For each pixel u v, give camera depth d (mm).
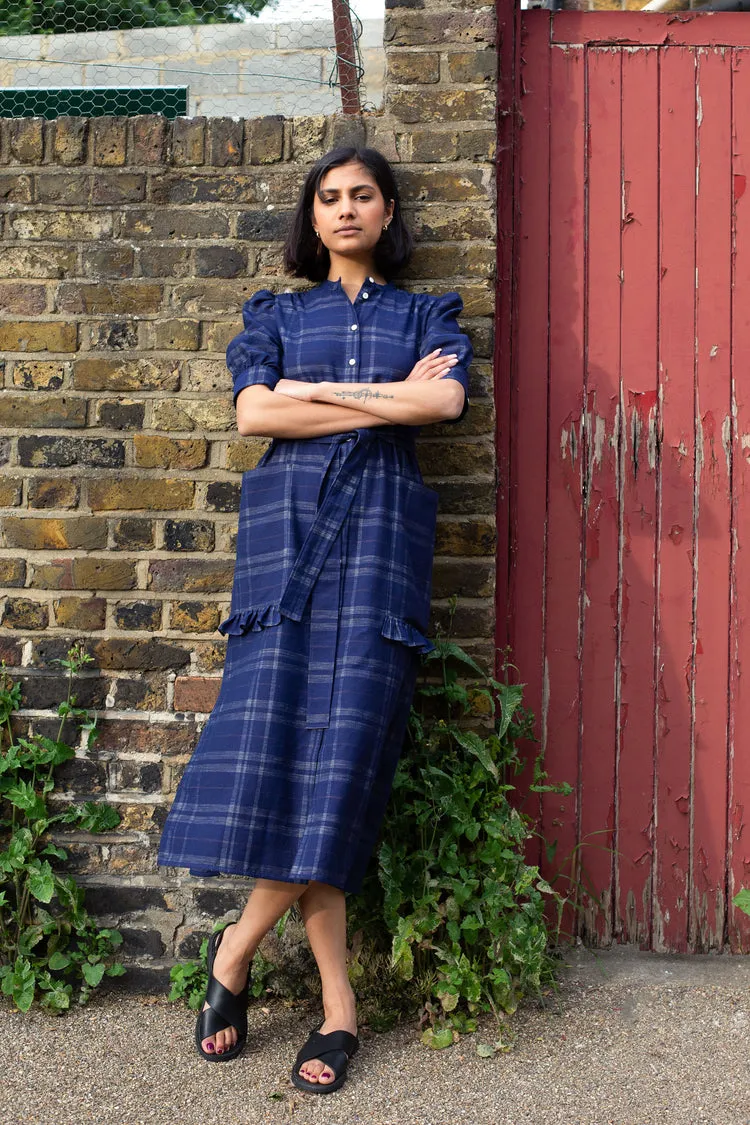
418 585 2195
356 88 2732
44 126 2543
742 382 2668
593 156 2680
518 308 2682
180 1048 2148
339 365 2234
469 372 2496
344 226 2305
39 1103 1926
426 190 2496
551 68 2682
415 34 2500
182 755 2496
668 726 2672
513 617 2686
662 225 2678
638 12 2674
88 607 2521
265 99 3521
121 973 2381
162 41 3594
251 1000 2359
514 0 2654
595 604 2680
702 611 2670
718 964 2592
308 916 2133
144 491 2521
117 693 2512
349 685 2061
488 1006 2240
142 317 2529
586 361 2684
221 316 2521
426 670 2494
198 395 2521
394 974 2271
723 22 2668
